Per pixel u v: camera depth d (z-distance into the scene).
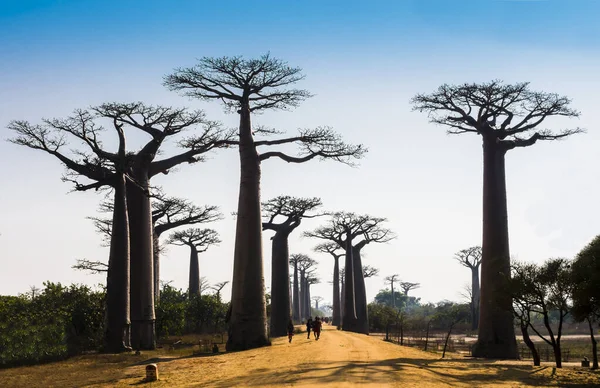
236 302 30.23
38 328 28.25
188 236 61.34
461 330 75.81
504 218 31.39
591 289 21.75
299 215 51.16
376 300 154.50
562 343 50.28
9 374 22.23
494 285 28.73
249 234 30.61
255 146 32.06
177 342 36.81
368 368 18.50
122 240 31.16
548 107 31.44
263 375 17.17
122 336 30.53
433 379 16.53
